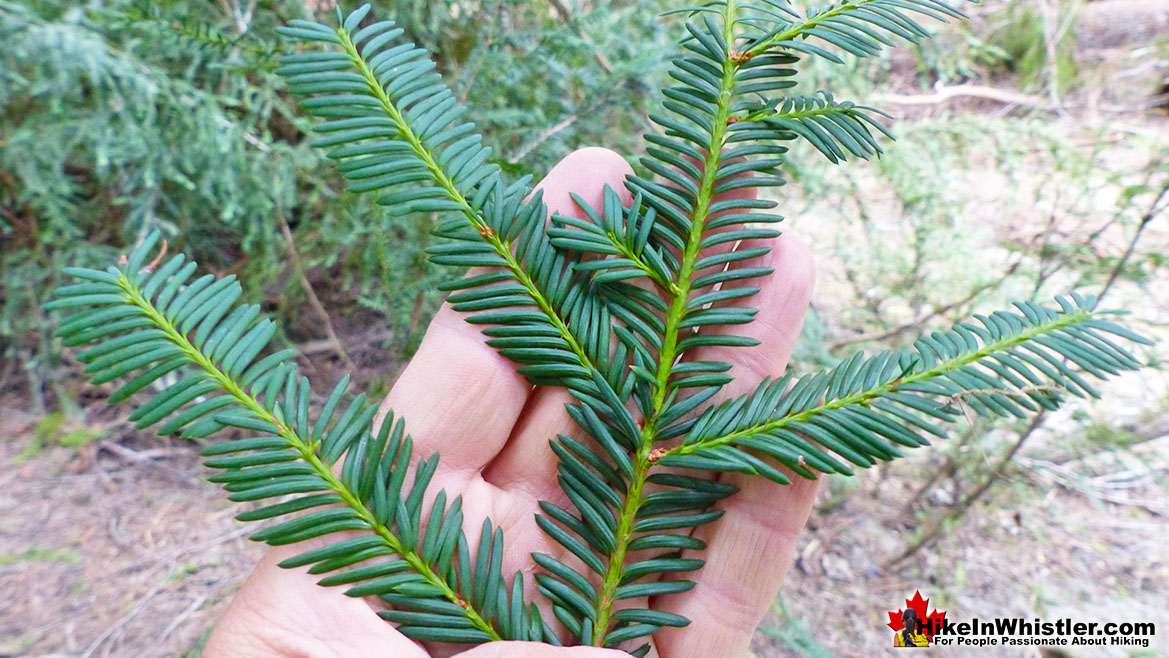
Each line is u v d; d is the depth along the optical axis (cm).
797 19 14
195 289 12
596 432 14
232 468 12
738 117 14
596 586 17
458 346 16
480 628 14
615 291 14
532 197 15
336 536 15
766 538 17
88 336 11
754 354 16
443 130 13
